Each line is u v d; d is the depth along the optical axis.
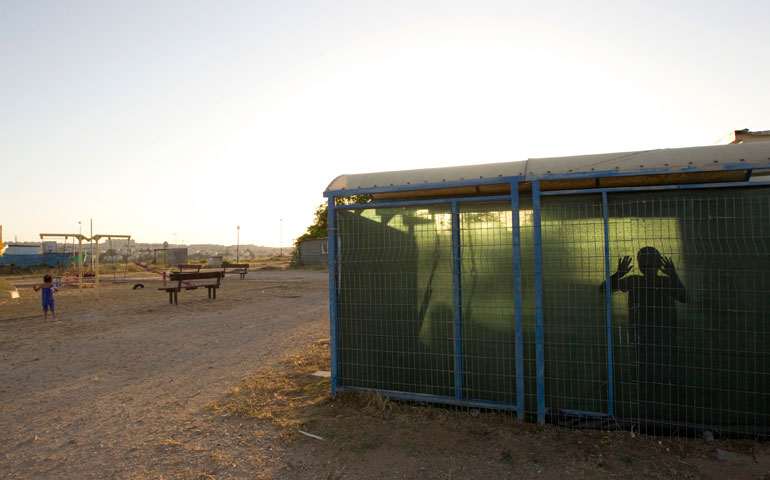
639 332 4.33
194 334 9.94
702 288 4.20
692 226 4.25
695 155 4.14
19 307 15.48
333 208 5.30
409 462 3.78
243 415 4.95
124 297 18.42
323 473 3.67
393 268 5.13
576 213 4.53
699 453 3.81
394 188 4.96
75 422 4.92
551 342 4.54
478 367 4.79
